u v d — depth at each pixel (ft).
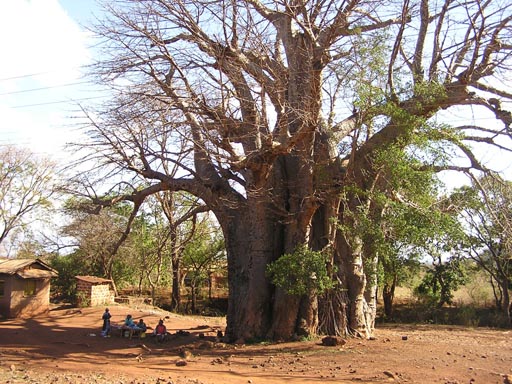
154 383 30.45
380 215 43.62
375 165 44.65
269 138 44.24
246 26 47.21
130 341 54.70
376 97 42.34
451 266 103.45
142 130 46.96
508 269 101.04
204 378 32.86
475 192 46.60
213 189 55.52
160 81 45.98
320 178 49.08
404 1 44.19
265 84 47.85
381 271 47.93
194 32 46.37
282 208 52.31
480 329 82.17
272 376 33.91
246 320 51.78
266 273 50.65
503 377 33.09
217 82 46.24
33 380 30.48
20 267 79.05
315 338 49.70
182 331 60.13
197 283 121.29
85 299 92.02
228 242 55.57
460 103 48.03
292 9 47.80
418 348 44.21
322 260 47.29
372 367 36.11
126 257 106.42
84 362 39.24
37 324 70.38
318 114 46.34
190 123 44.45
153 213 103.96
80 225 99.76
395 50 44.14
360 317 51.55
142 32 45.91
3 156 113.60
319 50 46.93
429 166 41.52
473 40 46.75
